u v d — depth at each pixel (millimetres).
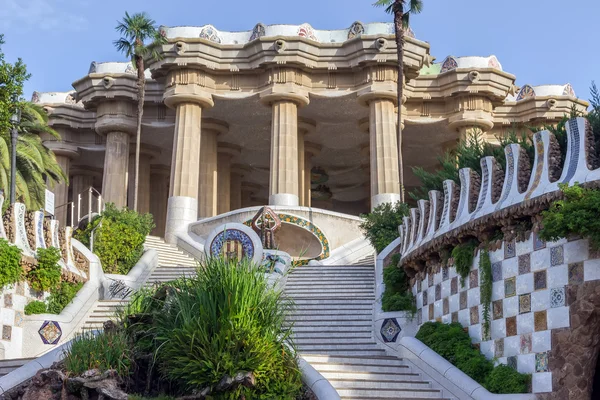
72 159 45812
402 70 35125
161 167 49250
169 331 15227
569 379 14516
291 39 37438
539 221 15625
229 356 14617
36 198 31781
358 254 34531
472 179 18562
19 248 20844
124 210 31375
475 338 17359
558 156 15984
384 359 18844
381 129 37656
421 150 45750
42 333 20891
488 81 40062
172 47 37906
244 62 38688
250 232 24531
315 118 42625
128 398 14258
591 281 14438
